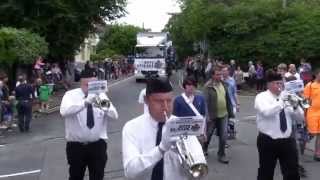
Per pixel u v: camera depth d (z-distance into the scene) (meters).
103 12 37.56
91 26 37.88
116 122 19.84
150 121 4.15
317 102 12.00
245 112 23.33
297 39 37.22
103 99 7.43
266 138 7.85
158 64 46.78
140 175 4.00
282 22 38.38
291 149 7.85
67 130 7.63
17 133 17.97
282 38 37.69
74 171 7.71
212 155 12.98
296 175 7.85
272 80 7.79
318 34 36.81
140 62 47.25
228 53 39.69
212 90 12.07
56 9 34.44
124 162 4.11
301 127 12.33
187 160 3.72
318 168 11.44
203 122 3.82
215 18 40.16
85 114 7.54
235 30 39.00
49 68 35.31
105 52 84.75
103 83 7.50
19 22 33.97
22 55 27.72
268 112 7.68
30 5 34.19
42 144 15.55
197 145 3.76
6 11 33.41
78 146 7.62
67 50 37.19
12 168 12.09
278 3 39.69
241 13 39.44
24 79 18.70
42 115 23.36
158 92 4.08
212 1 43.06
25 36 28.66
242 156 12.98
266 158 7.92
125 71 66.81
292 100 7.70
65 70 39.75
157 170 4.12
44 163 12.59
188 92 10.52
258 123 7.95
